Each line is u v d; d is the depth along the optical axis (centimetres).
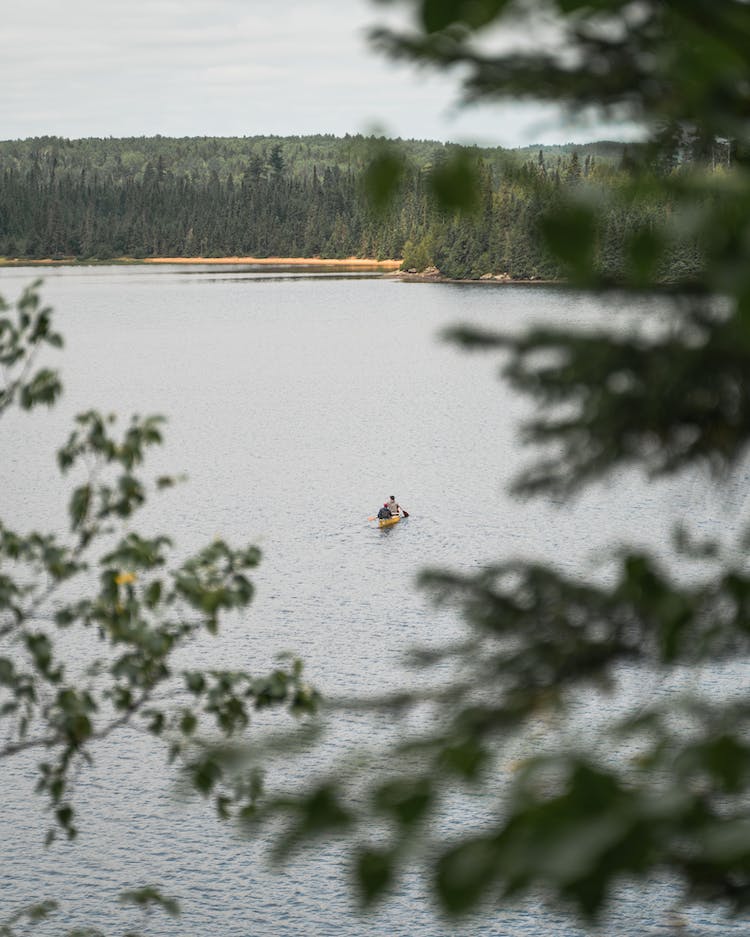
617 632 934
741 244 455
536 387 938
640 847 414
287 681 2797
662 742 587
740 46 472
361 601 16075
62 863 9712
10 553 2875
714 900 622
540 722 823
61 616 2831
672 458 963
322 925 8731
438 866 440
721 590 806
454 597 1019
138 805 10525
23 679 2858
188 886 9369
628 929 6662
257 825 546
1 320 2812
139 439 2927
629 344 880
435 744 595
